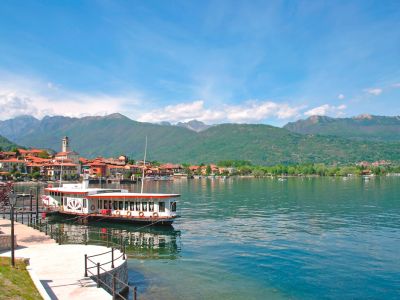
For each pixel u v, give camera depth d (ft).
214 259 146.51
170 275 124.77
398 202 359.66
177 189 609.83
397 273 127.34
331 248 163.84
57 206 253.24
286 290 111.75
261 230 212.43
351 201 375.25
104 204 235.40
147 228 216.33
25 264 99.76
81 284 88.84
